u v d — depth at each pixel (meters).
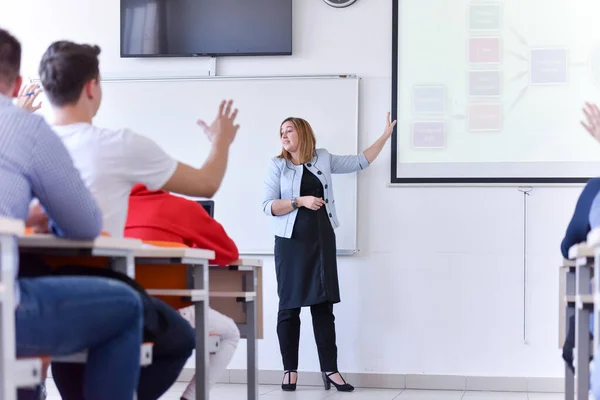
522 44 4.84
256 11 4.99
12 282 1.45
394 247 4.90
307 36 5.00
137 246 1.93
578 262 2.28
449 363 4.84
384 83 4.93
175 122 5.05
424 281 4.88
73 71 2.18
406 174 4.90
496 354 4.82
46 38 5.18
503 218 4.83
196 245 2.74
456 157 4.86
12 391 1.45
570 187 4.79
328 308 4.64
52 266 2.08
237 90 5.02
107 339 1.75
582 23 4.80
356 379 4.88
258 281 3.22
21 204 1.68
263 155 4.98
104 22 5.15
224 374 5.00
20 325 1.56
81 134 2.17
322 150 4.77
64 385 2.14
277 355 4.96
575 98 4.79
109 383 1.75
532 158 4.81
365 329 4.91
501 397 4.50
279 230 4.63
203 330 2.45
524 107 4.83
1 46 1.79
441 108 4.88
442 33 4.89
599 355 1.84
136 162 2.20
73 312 1.63
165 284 2.45
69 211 1.74
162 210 2.68
